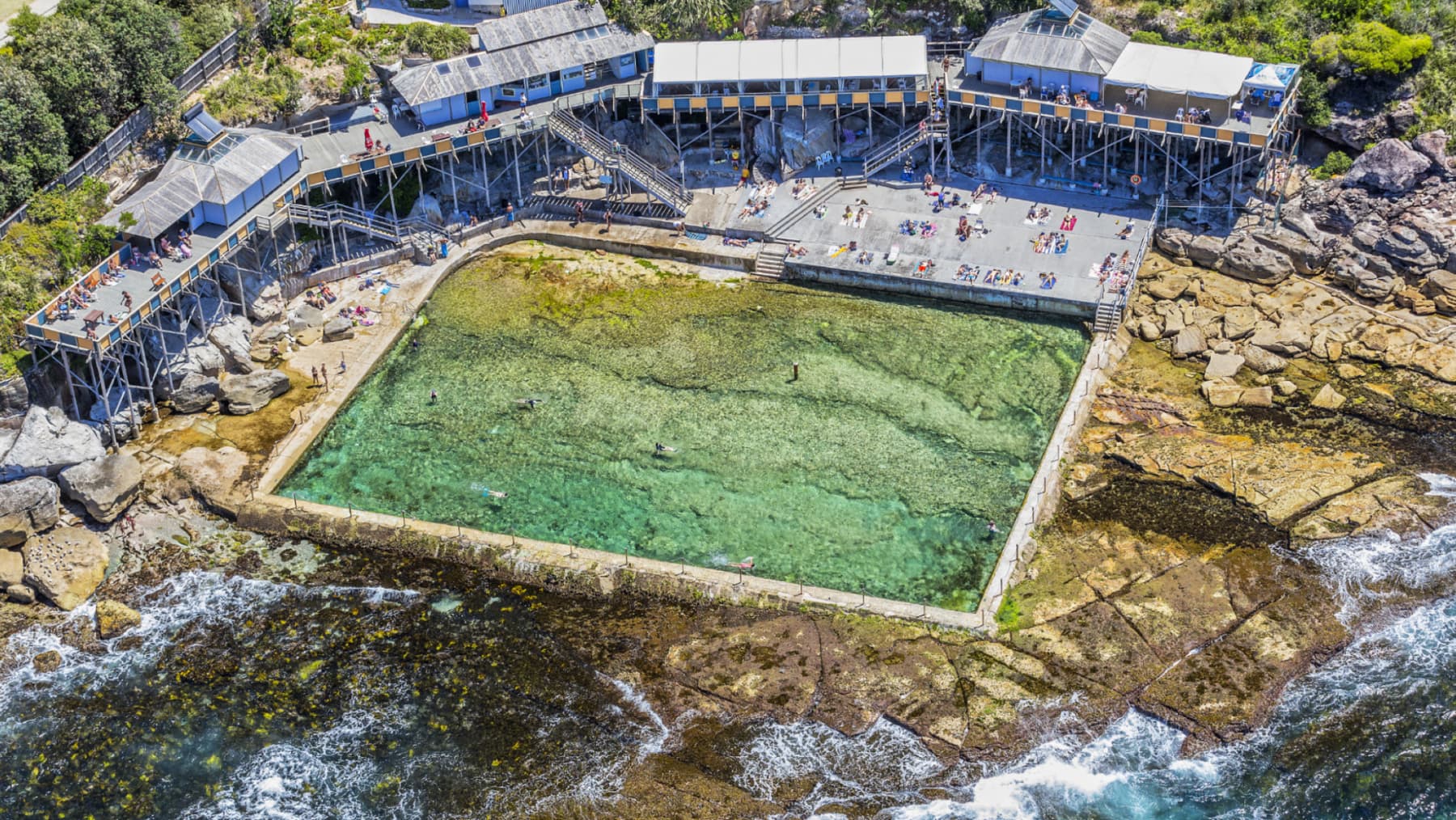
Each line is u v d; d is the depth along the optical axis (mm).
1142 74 104438
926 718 73438
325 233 107000
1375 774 70625
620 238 109250
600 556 83562
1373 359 94125
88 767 73938
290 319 101750
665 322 102562
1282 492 84562
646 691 75875
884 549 84375
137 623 81188
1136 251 102375
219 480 89250
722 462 91125
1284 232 102000
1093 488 86625
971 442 91312
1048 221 105938
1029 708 73688
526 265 108438
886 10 117438
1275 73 103375
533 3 116125
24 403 88312
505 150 110000
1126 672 75188
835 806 70188
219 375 96500
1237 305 98562
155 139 104875
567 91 112125
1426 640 76500
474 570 83625
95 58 100625
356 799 71688
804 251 105812
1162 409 91938
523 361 100000
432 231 109562
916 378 96438
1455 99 105250
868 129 111938
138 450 91688
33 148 96625
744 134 113750
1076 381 95000
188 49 107875
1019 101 105000
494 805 70875
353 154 105938
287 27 113375
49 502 85125
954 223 106688
